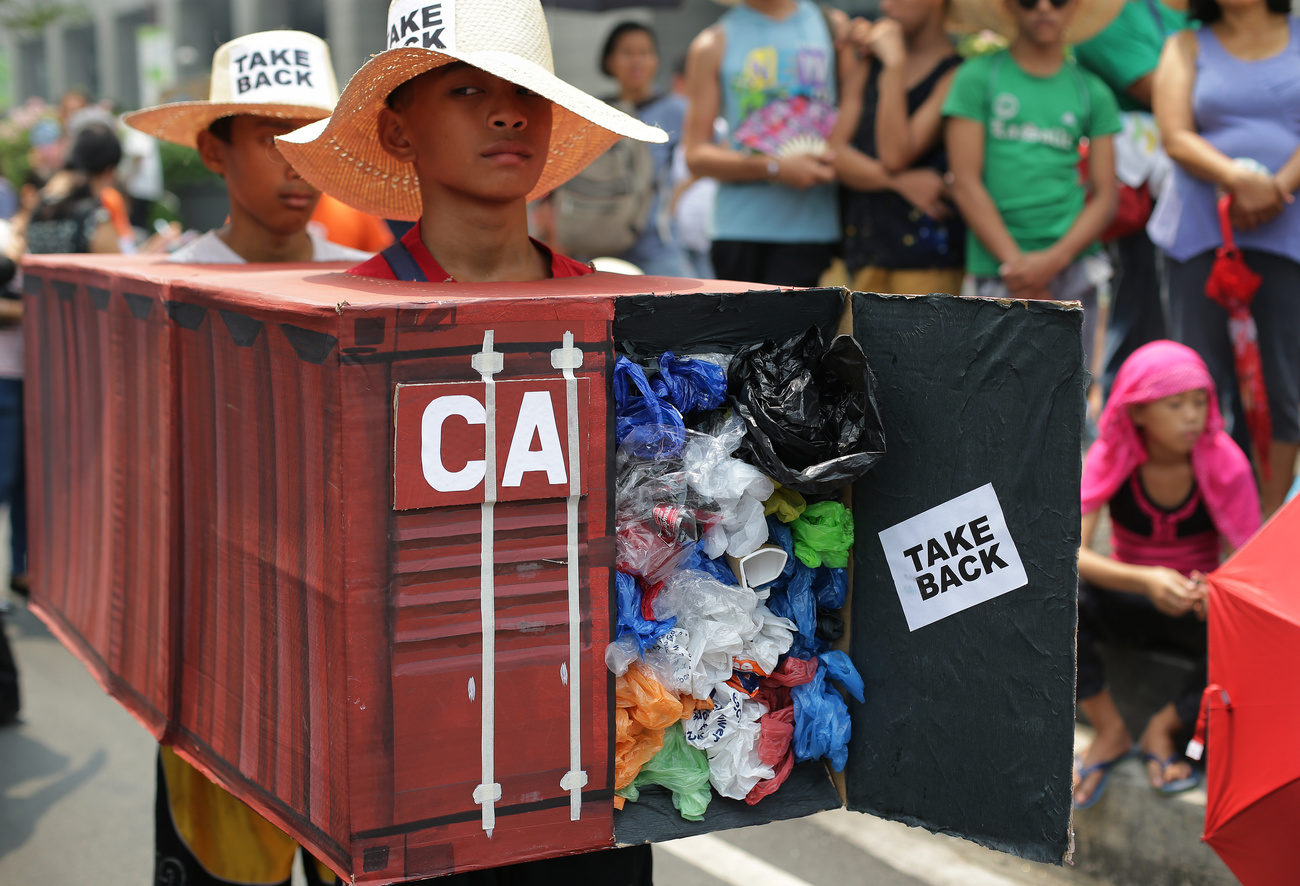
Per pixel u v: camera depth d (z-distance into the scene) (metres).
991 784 1.70
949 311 1.66
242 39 2.52
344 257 2.74
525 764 1.53
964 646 1.70
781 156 4.20
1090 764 3.09
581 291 1.68
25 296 2.75
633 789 1.68
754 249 4.34
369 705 1.43
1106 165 3.89
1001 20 3.94
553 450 1.49
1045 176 3.81
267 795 1.63
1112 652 3.34
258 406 1.59
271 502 1.58
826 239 4.33
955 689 1.72
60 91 19.06
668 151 5.27
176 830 2.20
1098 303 4.07
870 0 8.20
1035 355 1.59
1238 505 3.10
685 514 1.61
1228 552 3.20
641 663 1.62
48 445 2.59
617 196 4.86
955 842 3.23
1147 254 4.23
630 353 1.64
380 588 1.42
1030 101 3.77
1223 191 3.46
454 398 1.43
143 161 10.31
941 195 4.06
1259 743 2.31
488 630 1.48
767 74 4.21
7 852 3.18
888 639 1.79
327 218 4.27
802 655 1.79
